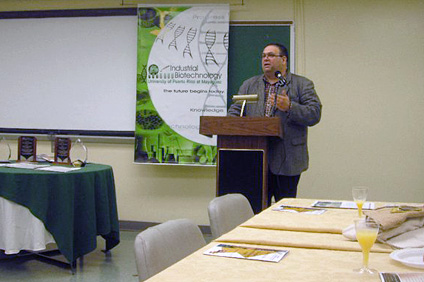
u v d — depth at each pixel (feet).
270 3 17.81
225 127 11.23
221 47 17.66
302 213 7.97
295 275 4.55
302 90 12.49
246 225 6.95
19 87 19.63
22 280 12.51
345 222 7.15
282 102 11.59
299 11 17.63
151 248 5.39
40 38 19.44
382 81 17.21
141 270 5.28
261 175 11.34
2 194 12.51
